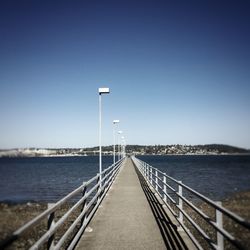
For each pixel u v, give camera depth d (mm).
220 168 89125
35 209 20734
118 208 12375
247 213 17172
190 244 7207
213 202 5266
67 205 20531
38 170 99000
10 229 13469
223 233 4719
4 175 76500
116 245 7406
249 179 52844
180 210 8453
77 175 70500
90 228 8836
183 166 101000
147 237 8070
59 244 5578
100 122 20812
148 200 14422
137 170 36219
